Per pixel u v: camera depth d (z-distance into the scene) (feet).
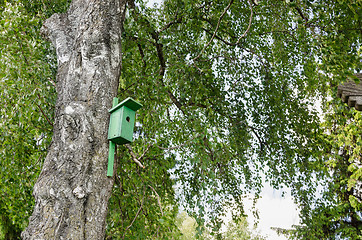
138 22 12.59
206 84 14.78
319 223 17.39
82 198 6.11
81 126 6.67
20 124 9.98
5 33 9.45
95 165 6.47
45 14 13.25
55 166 6.38
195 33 15.61
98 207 6.28
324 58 10.34
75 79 7.24
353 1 10.33
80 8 9.07
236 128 15.03
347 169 23.39
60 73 7.95
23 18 10.14
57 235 5.70
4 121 9.81
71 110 6.78
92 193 6.26
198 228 10.19
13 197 10.17
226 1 15.30
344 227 24.23
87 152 6.49
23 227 10.61
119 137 6.61
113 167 6.79
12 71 9.38
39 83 9.78
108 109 7.15
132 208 11.91
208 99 14.74
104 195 6.49
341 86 6.91
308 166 16.79
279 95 16.43
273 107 16.88
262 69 16.60
